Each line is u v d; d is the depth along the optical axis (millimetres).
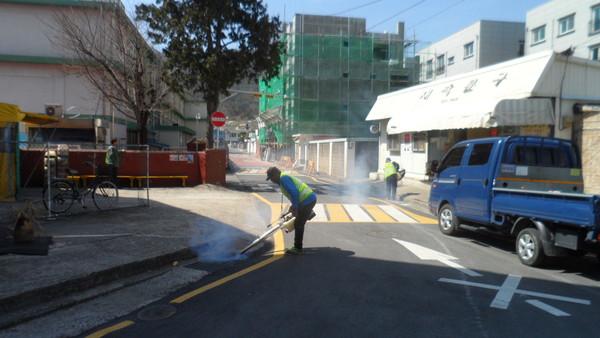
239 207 11055
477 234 8594
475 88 13844
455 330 3816
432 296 4738
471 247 7391
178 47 16156
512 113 11195
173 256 6180
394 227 9336
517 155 7137
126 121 27328
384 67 38031
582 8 28984
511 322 4012
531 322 4020
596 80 12273
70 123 20781
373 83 37781
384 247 7285
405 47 39000
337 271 5734
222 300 4586
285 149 40312
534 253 5953
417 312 4246
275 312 4227
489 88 13148
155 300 4605
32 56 24016
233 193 14578
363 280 5324
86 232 7227
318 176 26656
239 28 17109
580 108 11469
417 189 16594
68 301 4406
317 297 4676
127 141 28203
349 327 3859
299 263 6176
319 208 12055
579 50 29188
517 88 11906
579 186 7594
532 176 7215
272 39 18812
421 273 5672
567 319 4105
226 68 16344
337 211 11578
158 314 4180
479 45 36156
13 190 10766
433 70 43531
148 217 8961
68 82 24406
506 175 7027
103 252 5934
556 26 31359
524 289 5035
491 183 7008
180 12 16406
